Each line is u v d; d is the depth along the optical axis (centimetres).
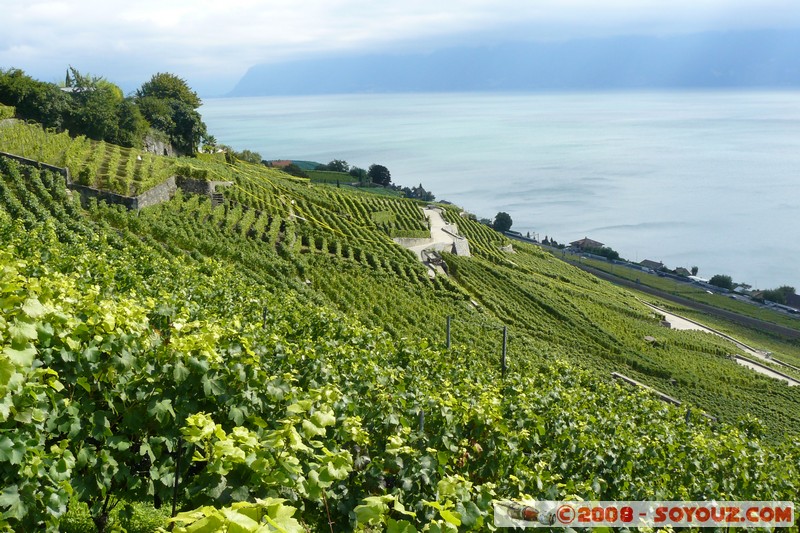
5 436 614
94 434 742
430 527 514
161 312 1302
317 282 4878
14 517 620
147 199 4875
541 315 6912
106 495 759
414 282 6056
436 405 1171
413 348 2077
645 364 5906
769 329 11919
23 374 638
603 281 12181
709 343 8444
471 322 5238
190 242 4338
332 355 1582
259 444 607
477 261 8306
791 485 1669
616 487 1347
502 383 1944
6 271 732
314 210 7400
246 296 2508
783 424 4959
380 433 1054
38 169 4378
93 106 6638
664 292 14325
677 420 2186
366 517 499
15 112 6250
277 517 395
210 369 834
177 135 8888
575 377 2444
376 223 8025
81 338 789
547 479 1011
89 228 3616
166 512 927
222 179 6794
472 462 1120
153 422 797
